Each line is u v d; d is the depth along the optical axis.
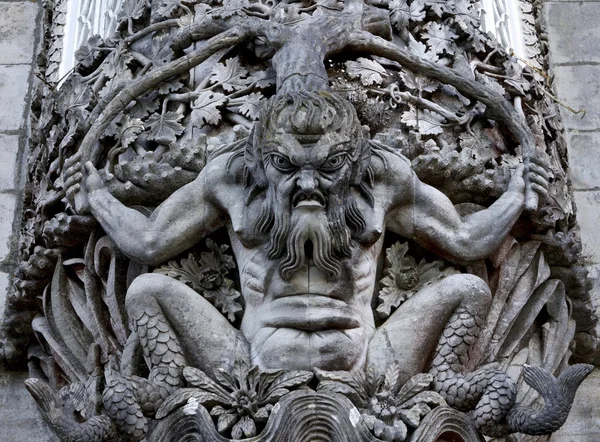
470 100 5.22
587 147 6.59
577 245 5.36
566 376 4.29
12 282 6.05
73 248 5.29
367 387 4.47
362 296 4.64
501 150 5.19
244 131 4.92
